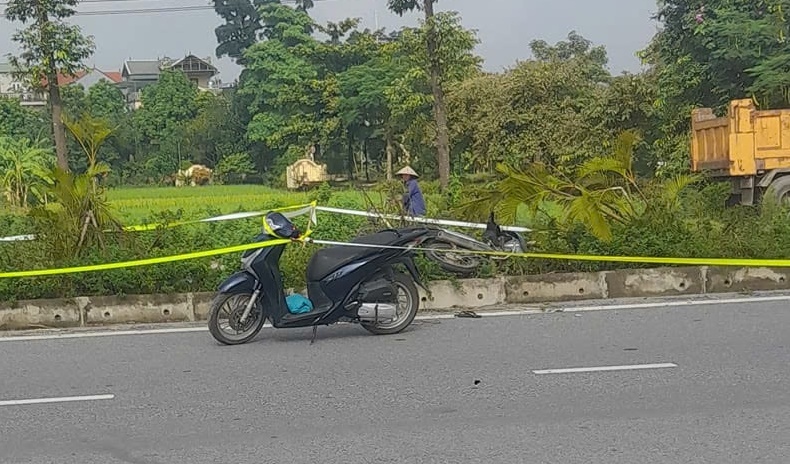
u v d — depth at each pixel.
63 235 10.75
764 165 18.84
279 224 8.61
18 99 69.50
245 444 5.68
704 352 7.77
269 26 68.31
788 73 22.53
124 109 80.25
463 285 10.27
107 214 11.28
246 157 68.62
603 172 11.66
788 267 10.70
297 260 10.22
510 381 7.02
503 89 36.91
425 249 9.63
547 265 10.62
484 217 11.68
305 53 60.84
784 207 12.55
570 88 36.97
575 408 6.27
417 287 10.01
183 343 8.76
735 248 10.88
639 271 10.52
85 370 7.76
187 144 71.12
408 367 7.54
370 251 8.66
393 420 6.09
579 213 10.74
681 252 10.70
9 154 31.91
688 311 9.55
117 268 9.98
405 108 39.84
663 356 7.68
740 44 24.55
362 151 59.34
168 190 53.53
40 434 6.01
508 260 10.57
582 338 8.45
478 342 8.41
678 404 6.30
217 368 7.70
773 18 24.20
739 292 10.57
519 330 8.88
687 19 26.58
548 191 11.36
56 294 9.98
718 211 12.23
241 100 71.12
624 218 11.55
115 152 70.94
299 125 58.09
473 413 6.21
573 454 5.32
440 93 31.17
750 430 5.70
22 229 12.09
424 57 30.52
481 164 37.47
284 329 9.28
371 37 59.56
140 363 7.96
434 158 41.88
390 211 11.70
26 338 9.25
